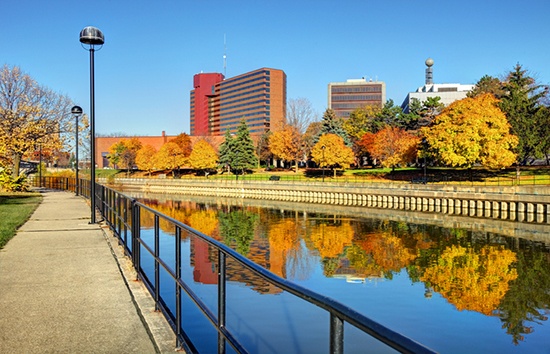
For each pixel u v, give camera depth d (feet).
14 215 55.62
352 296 62.80
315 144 268.82
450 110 197.77
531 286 69.26
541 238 111.75
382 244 105.09
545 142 187.52
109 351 15.83
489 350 45.50
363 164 316.60
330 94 508.12
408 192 176.65
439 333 49.96
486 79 260.42
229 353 29.55
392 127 270.67
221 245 11.04
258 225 138.31
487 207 153.48
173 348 15.53
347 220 148.97
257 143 338.34
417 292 65.16
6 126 102.37
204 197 253.85
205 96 588.50
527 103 197.77
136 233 24.97
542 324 52.80
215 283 36.73
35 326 18.31
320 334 33.65
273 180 253.65
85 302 21.57
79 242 38.22
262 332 33.58
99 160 439.22
